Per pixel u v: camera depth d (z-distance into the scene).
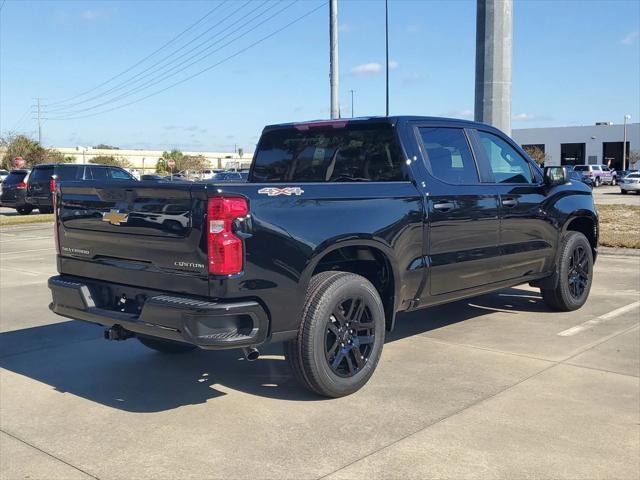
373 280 5.45
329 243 4.64
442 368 5.47
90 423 4.44
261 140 6.72
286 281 4.41
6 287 9.71
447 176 5.82
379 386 5.05
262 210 4.32
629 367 5.43
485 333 6.61
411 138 5.63
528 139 81.25
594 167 56.47
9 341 6.58
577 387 4.96
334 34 20.19
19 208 26.14
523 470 3.64
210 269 4.13
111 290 4.86
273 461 3.80
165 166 79.62
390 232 5.08
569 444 3.97
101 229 4.82
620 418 4.36
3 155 67.06
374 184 5.14
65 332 6.94
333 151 6.07
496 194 6.21
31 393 5.05
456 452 3.87
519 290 8.88
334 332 4.75
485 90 12.40
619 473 3.61
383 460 3.79
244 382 5.25
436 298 5.71
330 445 4.00
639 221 18.12
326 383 4.66
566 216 7.21
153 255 4.46
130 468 3.76
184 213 4.25
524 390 4.91
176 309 4.17
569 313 7.48
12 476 3.69
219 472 3.68
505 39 12.30
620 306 7.78
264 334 4.34
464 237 5.84
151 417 4.53
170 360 5.90
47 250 14.59
